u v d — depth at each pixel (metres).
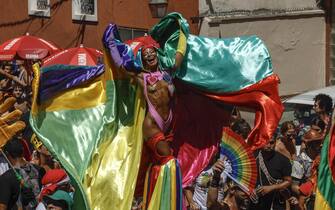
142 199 9.30
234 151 9.48
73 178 8.70
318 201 9.69
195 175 9.48
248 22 20.31
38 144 10.33
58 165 10.30
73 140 8.90
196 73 9.30
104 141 8.95
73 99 8.99
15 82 12.06
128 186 8.85
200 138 9.56
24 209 9.01
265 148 10.71
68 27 17.12
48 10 16.67
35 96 8.70
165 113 8.88
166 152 8.85
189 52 9.31
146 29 18.89
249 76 9.27
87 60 13.22
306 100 14.33
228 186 10.23
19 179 8.75
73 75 8.98
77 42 17.31
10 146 8.98
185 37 9.08
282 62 20.88
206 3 19.84
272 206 10.88
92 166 8.85
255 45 9.37
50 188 8.20
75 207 8.77
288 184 10.77
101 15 17.81
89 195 8.80
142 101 8.91
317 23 21.36
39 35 16.55
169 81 8.90
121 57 8.75
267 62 9.33
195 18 19.69
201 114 9.58
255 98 9.28
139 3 18.69
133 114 8.98
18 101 11.89
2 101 10.59
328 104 11.55
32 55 13.48
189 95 9.52
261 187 10.62
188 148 9.55
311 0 21.27
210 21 19.81
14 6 16.09
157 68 8.93
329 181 9.69
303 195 10.50
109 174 8.86
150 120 8.83
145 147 9.02
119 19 18.23
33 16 16.44
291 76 21.03
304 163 11.34
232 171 9.49
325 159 9.70
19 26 16.20
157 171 8.85
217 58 9.30
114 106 8.95
